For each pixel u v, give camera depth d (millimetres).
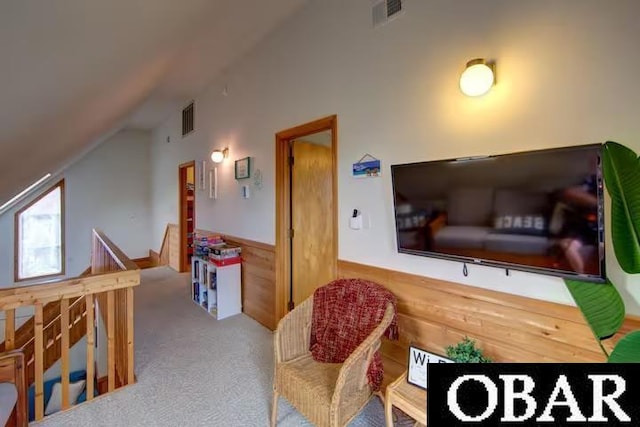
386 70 1979
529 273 1429
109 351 2137
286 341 1817
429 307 1801
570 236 1151
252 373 2342
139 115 5734
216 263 3465
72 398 2826
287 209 3061
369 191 2107
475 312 1609
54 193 5980
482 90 1476
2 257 5453
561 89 1308
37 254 5801
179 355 2611
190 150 4984
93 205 6371
